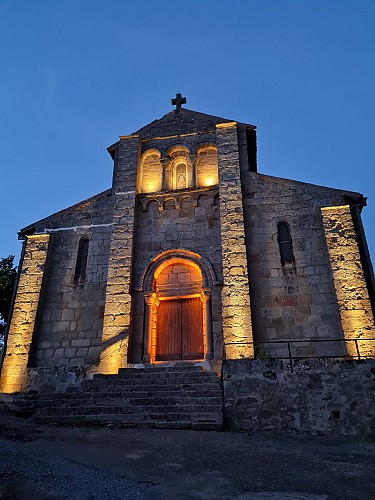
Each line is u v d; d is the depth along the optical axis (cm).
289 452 862
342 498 579
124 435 973
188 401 1179
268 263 1673
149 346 1627
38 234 1900
